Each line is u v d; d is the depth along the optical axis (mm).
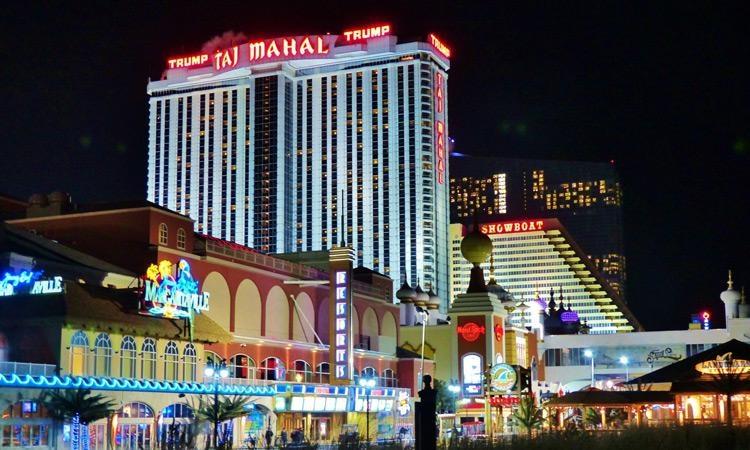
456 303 146250
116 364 81750
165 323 88688
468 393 141750
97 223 105625
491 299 145500
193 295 92688
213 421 81062
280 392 97875
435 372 151375
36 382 70188
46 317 75938
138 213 103875
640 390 96125
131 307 85562
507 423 109625
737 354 80125
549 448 52906
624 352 192000
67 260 95812
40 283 81375
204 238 112125
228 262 112250
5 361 73062
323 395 104688
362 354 130625
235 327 112375
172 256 103688
